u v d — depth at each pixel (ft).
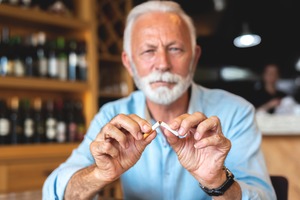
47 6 6.93
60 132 6.76
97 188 2.58
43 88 6.79
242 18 11.66
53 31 7.55
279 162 6.02
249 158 3.09
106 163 2.37
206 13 11.63
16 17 6.44
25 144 6.25
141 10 3.45
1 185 5.88
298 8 11.34
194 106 3.55
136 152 2.39
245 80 11.76
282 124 6.01
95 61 7.36
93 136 3.74
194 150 2.30
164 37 3.25
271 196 2.80
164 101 3.28
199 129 2.17
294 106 10.85
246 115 3.36
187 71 3.35
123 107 3.86
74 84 6.97
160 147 3.39
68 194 2.84
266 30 11.80
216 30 11.76
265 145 6.17
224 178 2.32
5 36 6.41
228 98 3.61
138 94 3.91
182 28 3.35
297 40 11.89
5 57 6.17
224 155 2.23
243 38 11.78
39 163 6.38
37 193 3.75
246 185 2.61
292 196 5.85
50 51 6.74
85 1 7.39
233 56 11.82
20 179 6.11
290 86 11.66
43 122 6.67
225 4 11.37
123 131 2.38
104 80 8.30
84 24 7.24
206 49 11.71
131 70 3.71
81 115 7.23
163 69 3.23
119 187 7.48
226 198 2.36
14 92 6.86
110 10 8.21
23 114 6.43
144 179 3.44
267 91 11.36
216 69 11.71
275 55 12.29
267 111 11.01
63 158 6.71
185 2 11.21
